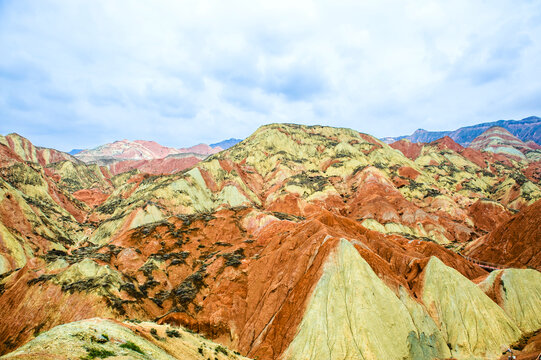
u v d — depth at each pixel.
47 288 58.38
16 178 121.56
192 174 147.50
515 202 156.50
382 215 128.12
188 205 131.00
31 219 97.38
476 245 96.31
